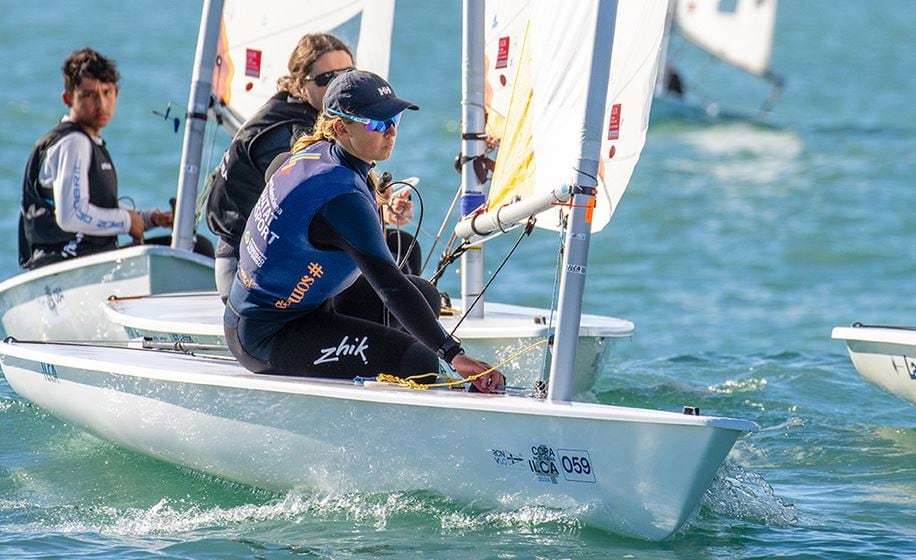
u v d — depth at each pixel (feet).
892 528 55.06
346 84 51.90
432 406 51.24
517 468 50.85
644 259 156.66
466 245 62.75
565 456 49.67
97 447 66.33
